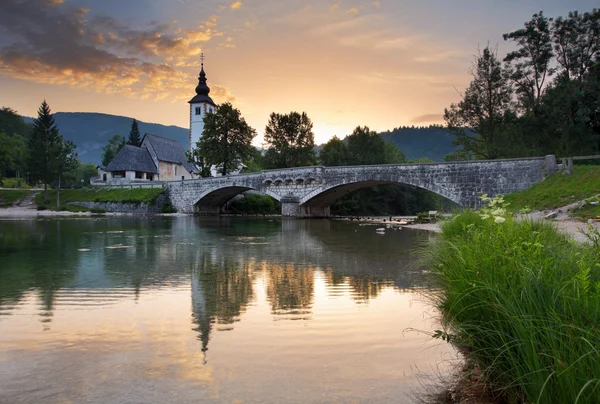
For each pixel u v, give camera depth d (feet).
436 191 143.95
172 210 248.11
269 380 19.22
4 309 32.01
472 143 164.25
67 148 288.51
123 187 271.49
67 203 269.85
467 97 160.66
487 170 132.26
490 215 26.81
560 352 12.37
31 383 18.93
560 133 154.81
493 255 19.89
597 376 11.23
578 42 158.20
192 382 18.98
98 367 20.75
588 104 146.82
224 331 26.68
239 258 61.21
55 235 98.43
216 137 250.57
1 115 499.51
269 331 26.61
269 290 39.09
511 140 154.20
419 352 22.76
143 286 40.88
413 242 83.97
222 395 17.65
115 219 179.73
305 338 25.23
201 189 234.79
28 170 274.36
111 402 17.02
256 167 338.34
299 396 17.58
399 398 17.35
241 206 269.85
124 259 59.98
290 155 276.82
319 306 33.01
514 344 15.62
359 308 32.32
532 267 17.04
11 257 61.31
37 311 31.53
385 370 20.36
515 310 15.12
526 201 109.19
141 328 27.25
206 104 330.75
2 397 17.54
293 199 193.36
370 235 102.22
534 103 164.14
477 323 19.16
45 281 43.39
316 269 51.21
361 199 279.28
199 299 35.50
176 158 346.33
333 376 19.69
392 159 302.66
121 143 484.33
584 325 12.88
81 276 46.34
